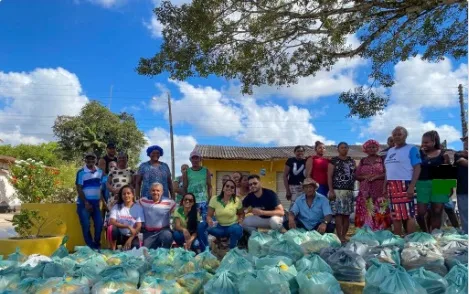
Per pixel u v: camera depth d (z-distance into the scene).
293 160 8.32
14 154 50.81
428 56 10.95
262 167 22.89
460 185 6.73
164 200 7.16
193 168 8.37
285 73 10.27
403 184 6.30
